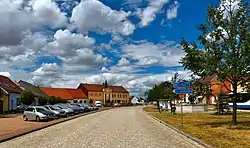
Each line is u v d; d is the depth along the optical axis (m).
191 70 23.23
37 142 16.33
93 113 54.75
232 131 19.83
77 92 128.50
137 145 14.69
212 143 14.51
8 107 58.22
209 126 23.77
